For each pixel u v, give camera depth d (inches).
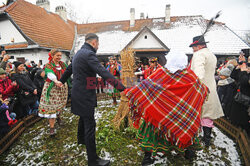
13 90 134.6
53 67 119.0
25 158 98.0
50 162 92.7
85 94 78.2
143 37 534.0
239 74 110.9
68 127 137.1
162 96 73.5
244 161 87.7
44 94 118.2
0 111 102.3
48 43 479.5
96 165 81.2
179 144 75.8
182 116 73.0
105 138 114.7
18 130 126.8
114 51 562.9
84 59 75.9
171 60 76.3
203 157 93.1
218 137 116.6
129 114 124.0
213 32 554.3
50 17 640.4
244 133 98.9
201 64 93.7
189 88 74.0
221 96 142.6
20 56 462.0
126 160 92.1
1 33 488.1
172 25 614.2
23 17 481.7
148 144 80.0
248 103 102.8
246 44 512.1
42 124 148.3
